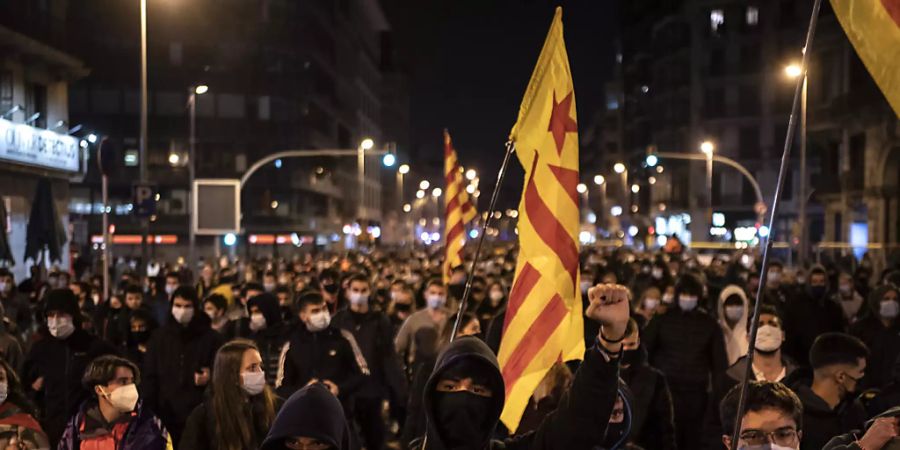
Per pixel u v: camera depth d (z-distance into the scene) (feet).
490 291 40.47
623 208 350.84
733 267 61.57
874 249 115.75
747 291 51.39
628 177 354.74
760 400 13.76
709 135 248.32
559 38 17.48
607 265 79.10
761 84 241.14
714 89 249.14
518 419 16.53
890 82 12.50
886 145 122.42
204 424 20.18
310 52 236.22
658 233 286.05
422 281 60.44
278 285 54.80
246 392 20.11
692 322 31.94
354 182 310.65
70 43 109.50
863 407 19.95
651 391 24.35
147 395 28.09
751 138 242.78
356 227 255.29
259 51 219.00
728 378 26.37
